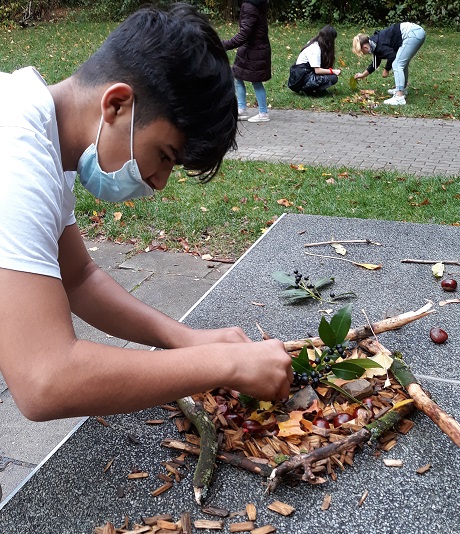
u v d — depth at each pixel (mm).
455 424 1340
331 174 4941
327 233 2756
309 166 5184
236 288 2227
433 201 4305
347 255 2500
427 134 6199
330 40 7672
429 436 1398
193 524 1169
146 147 1073
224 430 1390
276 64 9789
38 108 1003
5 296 916
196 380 1069
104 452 1377
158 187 1202
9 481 2098
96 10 15086
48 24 14688
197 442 1380
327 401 1492
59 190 1003
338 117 6938
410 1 13625
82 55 10844
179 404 1446
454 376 1635
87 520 1192
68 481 1294
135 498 1241
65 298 980
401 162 5301
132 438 1415
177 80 1005
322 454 1262
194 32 1019
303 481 1268
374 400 1489
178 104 1021
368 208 4223
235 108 1084
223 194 4578
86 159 1093
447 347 1784
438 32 13141
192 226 4008
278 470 1229
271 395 1167
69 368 946
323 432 1358
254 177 4941
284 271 2359
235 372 1108
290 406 1454
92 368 964
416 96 7801
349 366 1471
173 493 1251
